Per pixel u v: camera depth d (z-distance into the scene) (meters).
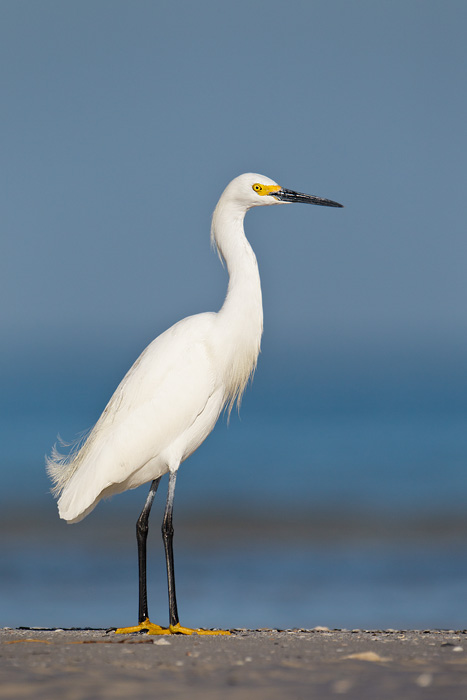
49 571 20.22
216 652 7.75
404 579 19.16
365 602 16.59
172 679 6.51
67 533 25.59
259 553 22.83
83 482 10.69
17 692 6.02
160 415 10.81
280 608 16.02
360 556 22.33
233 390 11.66
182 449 10.99
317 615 15.40
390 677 6.63
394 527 26.36
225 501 29.86
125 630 9.89
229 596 17.20
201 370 11.02
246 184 11.67
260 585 18.47
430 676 6.62
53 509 29.08
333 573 19.95
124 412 10.95
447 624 14.60
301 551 23.05
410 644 8.40
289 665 7.11
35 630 10.38
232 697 5.98
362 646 8.21
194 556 22.45
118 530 26.03
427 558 21.97
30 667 6.86
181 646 8.16
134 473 11.02
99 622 14.83
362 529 26.11
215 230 11.86
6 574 19.84
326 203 11.86
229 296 11.41
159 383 10.92
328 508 28.84
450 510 28.42
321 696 6.03
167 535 10.48
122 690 6.13
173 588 10.30
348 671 6.86
